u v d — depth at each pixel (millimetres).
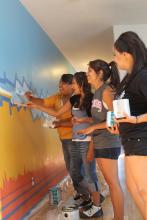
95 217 2766
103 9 3666
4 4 2711
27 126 3109
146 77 1560
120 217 2361
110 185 2371
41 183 3498
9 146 2562
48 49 4402
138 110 1624
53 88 4617
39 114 3582
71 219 2684
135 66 1636
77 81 2783
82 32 4465
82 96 2777
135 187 1811
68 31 4367
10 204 2502
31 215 3014
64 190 4164
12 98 2723
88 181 2832
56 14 3682
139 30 4320
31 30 3553
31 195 3092
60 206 3363
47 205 3443
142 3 3561
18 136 2814
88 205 2893
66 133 3271
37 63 3740
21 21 3184
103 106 2314
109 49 5477
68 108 3127
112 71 2350
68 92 3387
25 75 3203
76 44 5055
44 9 3492
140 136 1611
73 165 3195
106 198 3420
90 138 2736
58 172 4434
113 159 2340
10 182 2529
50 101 3428
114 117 1641
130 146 1646
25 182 2930
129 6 3639
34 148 3314
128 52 1674
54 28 4176
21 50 3113
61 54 5418
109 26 4297
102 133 2338
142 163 1616
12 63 2803
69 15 3756
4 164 2426
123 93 1685
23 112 3014
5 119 2516
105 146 2330
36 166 3346
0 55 2518
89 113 2773
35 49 3684
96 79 2385
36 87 3617
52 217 2949
